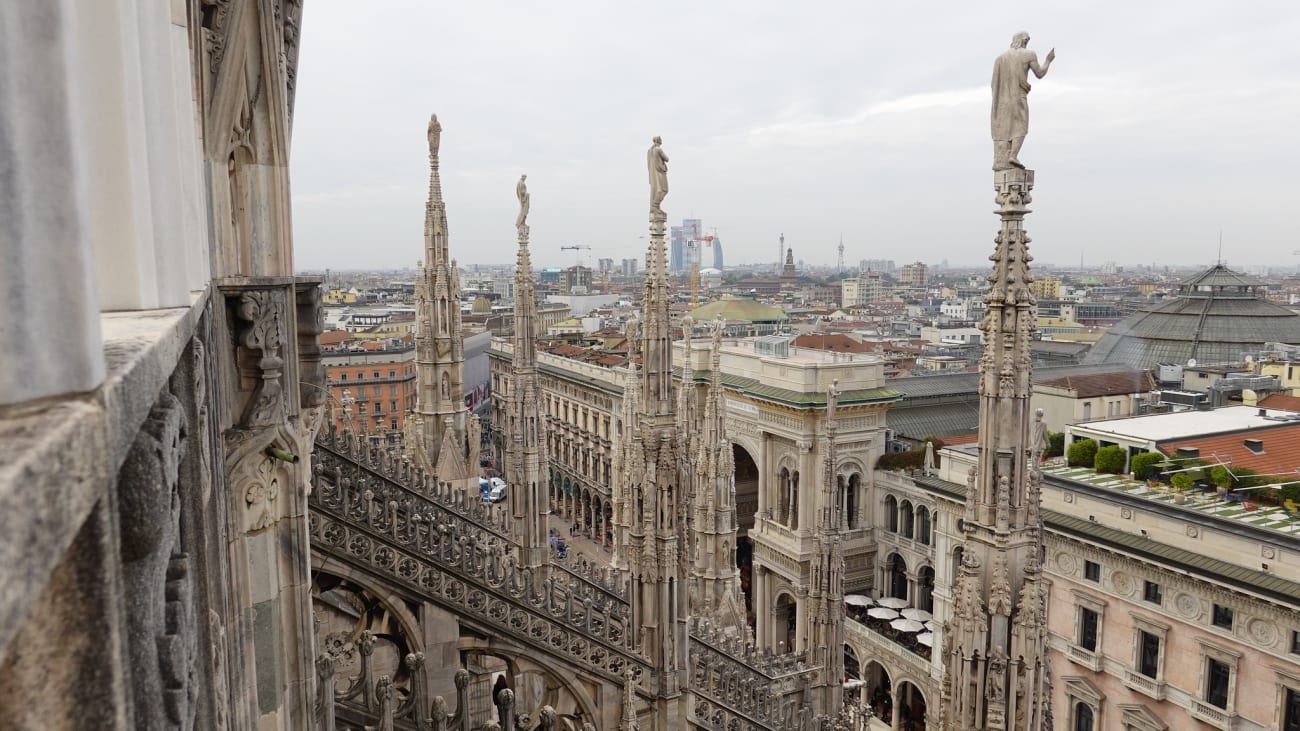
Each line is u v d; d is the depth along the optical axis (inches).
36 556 42.4
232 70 292.0
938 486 2105.1
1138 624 1638.8
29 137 55.9
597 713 691.4
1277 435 2012.8
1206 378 3179.1
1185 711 1555.1
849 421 2544.3
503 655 668.7
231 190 304.3
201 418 166.2
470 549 674.8
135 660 84.6
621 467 1485.0
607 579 1188.5
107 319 109.4
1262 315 3868.1
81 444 53.6
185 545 138.7
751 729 791.1
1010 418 538.9
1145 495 1731.1
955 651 567.8
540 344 5216.5
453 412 1342.3
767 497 2714.1
